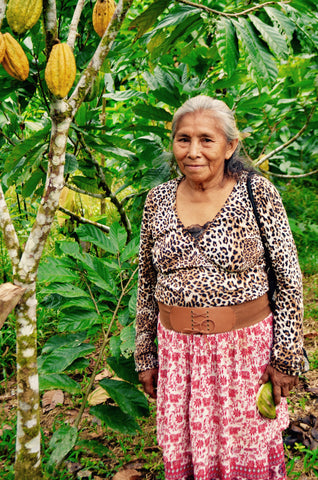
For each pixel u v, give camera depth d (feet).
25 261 4.68
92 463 6.66
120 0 4.19
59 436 6.11
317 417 7.41
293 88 9.75
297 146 15.43
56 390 8.54
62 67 3.81
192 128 4.43
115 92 8.82
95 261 6.77
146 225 5.19
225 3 8.38
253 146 12.12
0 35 3.79
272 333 4.95
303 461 6.62
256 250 4.61
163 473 6.45
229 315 4.59
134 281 7.40
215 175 4.58
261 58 5.16
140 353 5.65
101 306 6.74
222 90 9.66
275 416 4.85
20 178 7.17
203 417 4.73
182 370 4.81
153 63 6.73
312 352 9.29
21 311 4.78
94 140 7.10
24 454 5.11
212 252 4.51
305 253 13.67
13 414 7.95
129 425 6.20
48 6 3.92
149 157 8.89
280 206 4.64
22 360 4.90
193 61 7.64
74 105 4.34
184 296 4.62
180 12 5.48
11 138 8.68
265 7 5.35
